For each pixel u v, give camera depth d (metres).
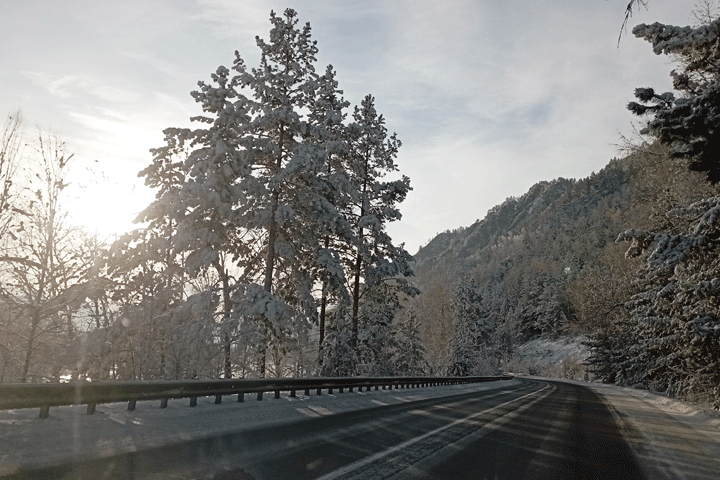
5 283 13.02
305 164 20.27
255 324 18.91
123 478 5.47
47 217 12.88
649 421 16.47
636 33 10.57
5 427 7.28
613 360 57.47
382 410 14.27
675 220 19.34
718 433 13.90
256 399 13.84
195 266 18.42
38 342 13.61
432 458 7.48
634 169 19.81
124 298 16.00
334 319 31.28
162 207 18.83
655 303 22.58
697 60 11.88
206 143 19.94
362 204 29.09
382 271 28.94
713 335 16.66
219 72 19.56
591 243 181.25
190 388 10.87
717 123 10.52
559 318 130.50
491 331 86.69
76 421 8.24
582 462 8.09
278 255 22.84
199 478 5.64
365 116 32.03
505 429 11.47
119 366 15.70
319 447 7.84
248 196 21.38
